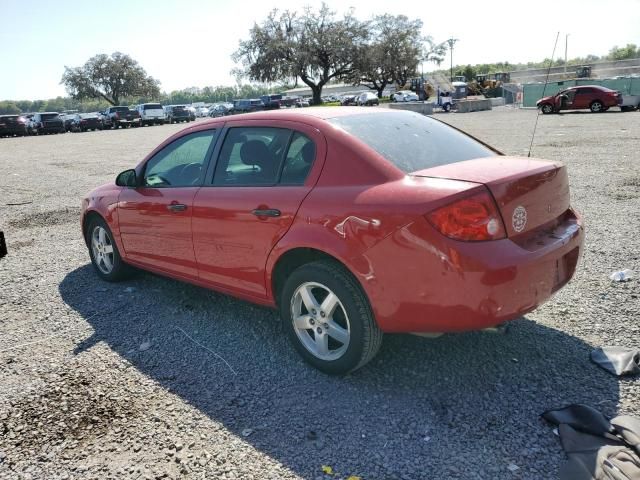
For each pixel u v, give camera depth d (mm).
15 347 4098
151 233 4551
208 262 4051
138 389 3414
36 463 2758
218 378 3498
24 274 5918
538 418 2879
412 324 2990
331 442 2795
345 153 3268
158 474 2635
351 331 3188
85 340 4164
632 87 38438
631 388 3088
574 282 4688
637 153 12453
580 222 3490
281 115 3746
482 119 30766
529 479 2453
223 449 2793
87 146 26766
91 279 5613
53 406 3260
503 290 2789
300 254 3451
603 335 3725
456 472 2525
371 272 3008
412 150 3375
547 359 3463
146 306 4777
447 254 2775
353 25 67000
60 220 8828
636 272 4793
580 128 20391
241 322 4336
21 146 30172
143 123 51125
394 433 2834
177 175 4395
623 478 2324
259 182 3676
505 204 2861
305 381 3402
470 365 3451
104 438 2934
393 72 75750
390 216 2908
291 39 65875
